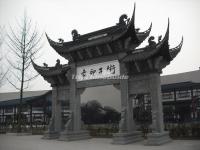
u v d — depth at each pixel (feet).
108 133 95.35
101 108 181.88
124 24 73.72
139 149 53.88
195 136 76.54
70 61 84.79
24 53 118.83
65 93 87.15
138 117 136.36
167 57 71.31
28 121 180.24
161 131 65.82
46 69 91.15
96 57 78.89
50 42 87.30
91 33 80.74
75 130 80.74
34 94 226.79
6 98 231.71
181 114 146.61
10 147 61.52
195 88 143.54
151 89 68.23
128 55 72.23
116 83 74.23
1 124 170.30
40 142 73.87
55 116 87.92
